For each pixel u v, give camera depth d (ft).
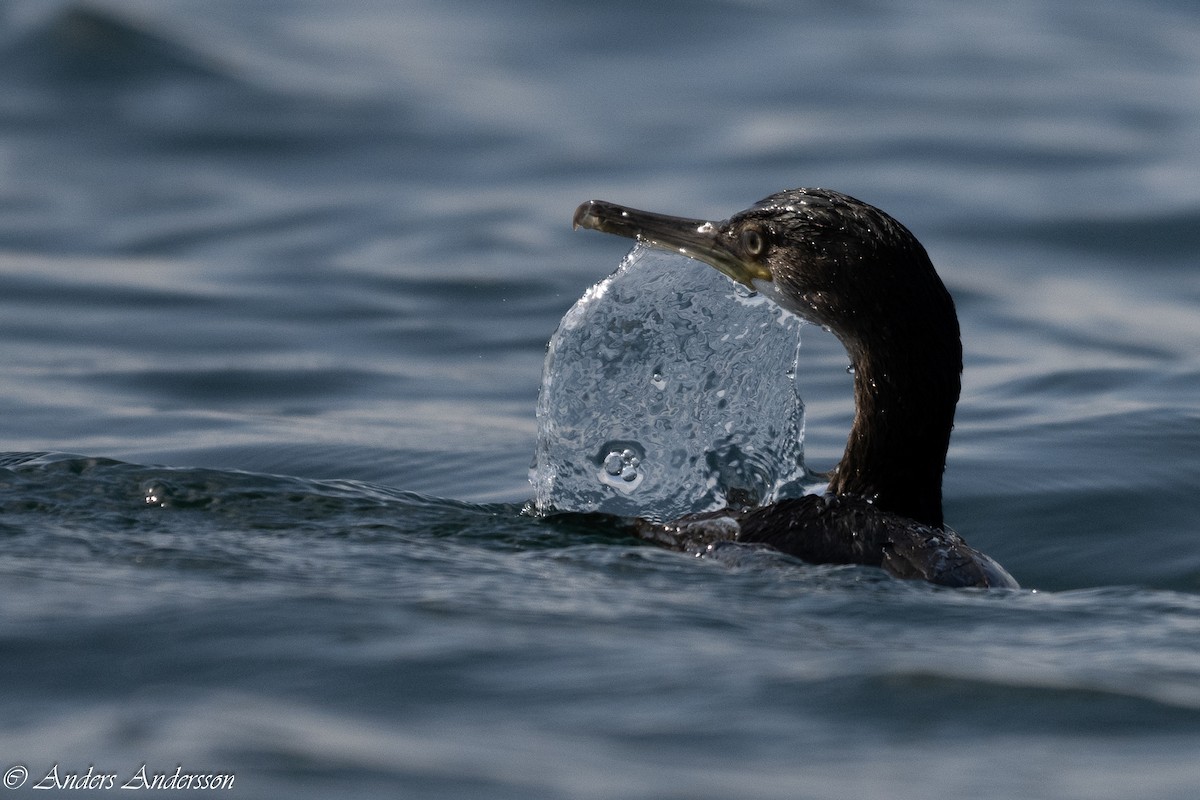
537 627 48.83
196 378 106.83
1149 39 221.46
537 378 109.50
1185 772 39.83
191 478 67.31
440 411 101.30
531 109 185.68
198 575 53.52
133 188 157.28
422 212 150.51
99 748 38.68
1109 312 126.82
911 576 59.67
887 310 68.95
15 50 190.90
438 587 53.47
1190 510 80.07
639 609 51.85
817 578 57.62
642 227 75.20
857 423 70.54
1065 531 77.97
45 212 148.66
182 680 43.27
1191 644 50.57
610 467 72.59
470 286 129.29
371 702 42.32
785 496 72.79
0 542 57.41
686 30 216.54
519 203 153.79
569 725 41.50
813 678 45.11
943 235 145.07
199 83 186.80
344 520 63.77
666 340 74.79
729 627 50.39
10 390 102.63
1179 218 147.23
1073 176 159.84
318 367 109.91
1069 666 47.55
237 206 152.46
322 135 173.47
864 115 180.45
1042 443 90.43
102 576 52.75
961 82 194.18
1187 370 108.88
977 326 123.24
